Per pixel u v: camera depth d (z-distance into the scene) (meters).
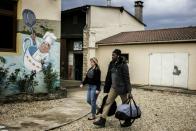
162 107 10.95
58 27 12.60
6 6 10.89
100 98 13.14
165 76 19.12
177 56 18.56
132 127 7.61
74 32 24.00
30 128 7.08
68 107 10.07
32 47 11.64
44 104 10.56
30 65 11.55
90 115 8.91
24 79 11.27
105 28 23.55
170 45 18.89
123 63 7.26
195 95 15.30
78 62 24.20
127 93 7.36
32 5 11.64
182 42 18.28
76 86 18.66
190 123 8.25
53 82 12.27
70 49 24.59
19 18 11.19
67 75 24.70
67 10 23.62
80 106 10.34
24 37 11.37
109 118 8.59
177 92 16.20
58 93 12.13
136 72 20.70
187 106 11.39
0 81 10.39
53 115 8.68
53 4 12.38
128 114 6.99
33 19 11.69
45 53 12.11
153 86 19.28
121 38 22.25
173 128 7.63
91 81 8.05
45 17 12.12
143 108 10.60
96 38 22.84
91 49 22.41
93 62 8.03
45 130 6.98
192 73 17.86
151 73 19.83
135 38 21.19
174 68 18.67
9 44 11.10
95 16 22.83
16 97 10.57
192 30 20.08
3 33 10.98
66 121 7.94
